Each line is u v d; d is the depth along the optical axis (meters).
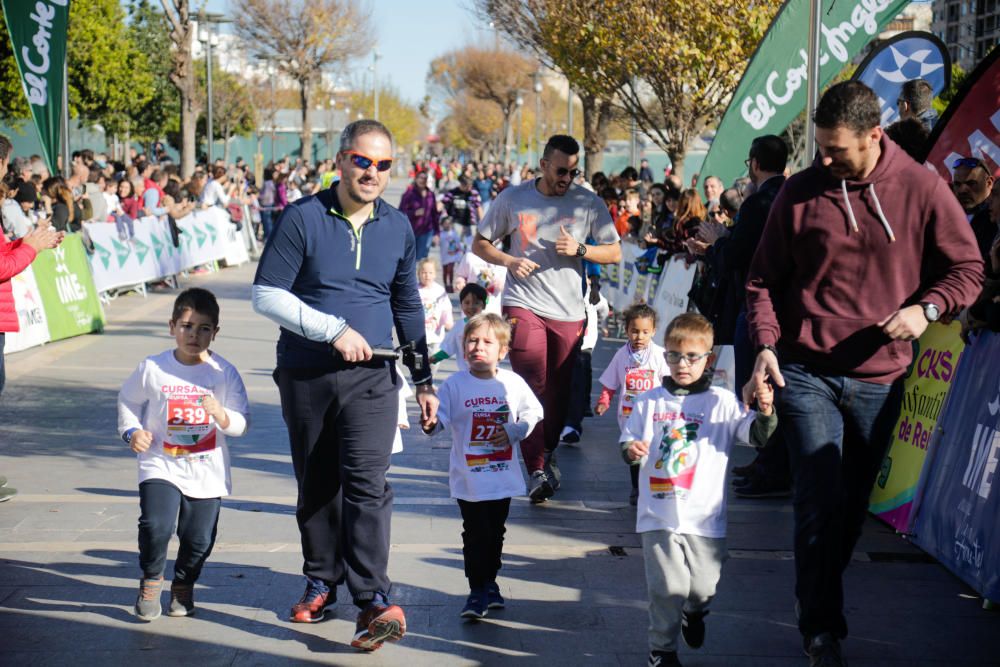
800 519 4.20
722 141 9.21
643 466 4.43
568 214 6.73
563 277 6.80
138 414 4.77
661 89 18.52
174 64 27.61
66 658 4.41
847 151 3.97
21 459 7.57
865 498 4.41
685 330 4.39
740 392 6.55
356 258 4.50
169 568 5.45
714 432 4.39
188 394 4.71
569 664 4.43
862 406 4.22
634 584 5.35
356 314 4.52
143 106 40.28
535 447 6.72
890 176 4.05
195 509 4.76
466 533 4.91
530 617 4.92
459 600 5.11
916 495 5.82
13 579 5.28
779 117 8.96
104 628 4.72
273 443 8.17
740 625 4.84
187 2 27.30
